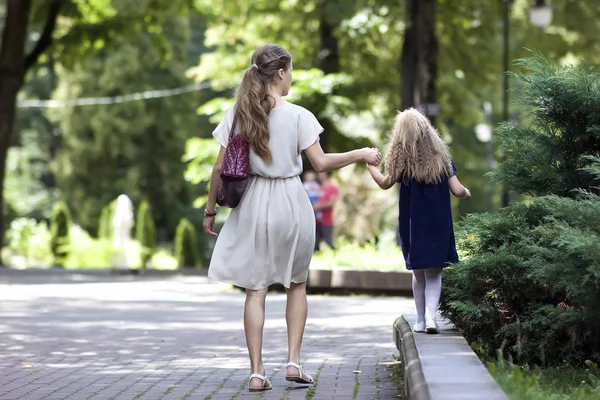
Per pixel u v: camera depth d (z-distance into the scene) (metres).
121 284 24.19
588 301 7.52
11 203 59.59
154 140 58.53
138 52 56.91
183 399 7.65
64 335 12.67
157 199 58.75
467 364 5.98
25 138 60.69
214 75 36.03
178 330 13.34
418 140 8.26
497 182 9.20
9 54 32.25
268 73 8.04
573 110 8.80
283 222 7.96
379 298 19.38
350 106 31.11
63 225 42.94
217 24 34.44
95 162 58.06
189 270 32.38
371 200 43.03
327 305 17.55
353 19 28.86
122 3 32.75
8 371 9.38
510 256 8.28
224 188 7.93
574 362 8.24
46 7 32.66
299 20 32.31
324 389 8.02
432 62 25.25
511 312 8.56
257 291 8.03
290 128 8.02
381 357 10.27
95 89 57.22
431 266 8.12
